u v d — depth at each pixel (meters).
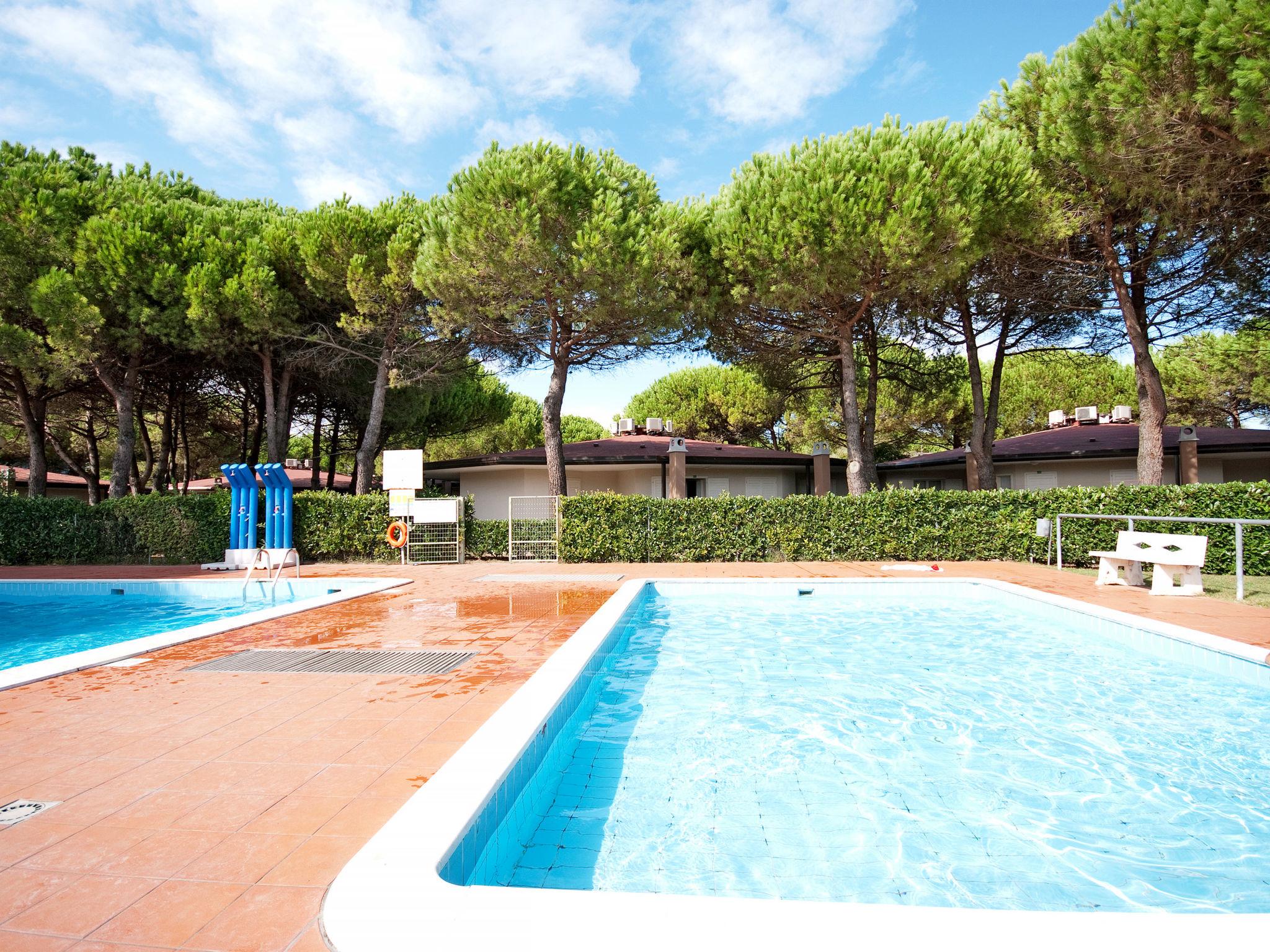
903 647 6.86
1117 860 2.75
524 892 1.91
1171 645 5.96
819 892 2.50
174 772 3.08
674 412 29.98
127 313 14.71
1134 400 24.98
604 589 9.81
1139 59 9.36
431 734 3.60
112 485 15.63
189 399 20.56
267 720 3.86
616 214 12.32
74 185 14.55
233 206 17.42
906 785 3.52
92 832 2.49
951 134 11.98
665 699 5.13
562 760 3.88
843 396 14.45
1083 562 11.86
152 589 11.00
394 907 1.84
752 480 22.11
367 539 14.23
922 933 1.68
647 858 2.77
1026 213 12.09
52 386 17.03
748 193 13.03
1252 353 20.02
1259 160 9.79
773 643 7.11
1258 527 10.42
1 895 2.07
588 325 14.16
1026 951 1.61
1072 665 6.04
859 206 11.70
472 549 14.60
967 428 25.56
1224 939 1.64
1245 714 4.62
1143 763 3.81
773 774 3.68
